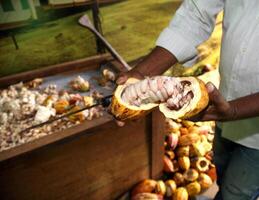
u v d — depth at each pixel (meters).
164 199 1.68
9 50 1.58
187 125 1.97
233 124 1.04
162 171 1.75
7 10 1.46
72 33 1.74
